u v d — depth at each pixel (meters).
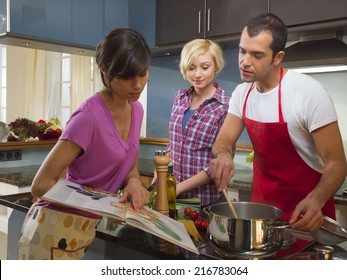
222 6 2.65
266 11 2.43
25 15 2.41
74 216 1.08
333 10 2.16
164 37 3.02
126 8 2.99
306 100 1.36
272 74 1.42
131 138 1.22
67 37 2.65
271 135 1.49
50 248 1.09
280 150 1.50
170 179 1.35
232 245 0.93
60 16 2.61
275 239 0.93
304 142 1.45
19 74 5.52
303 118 1.38
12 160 3.06
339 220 2.07
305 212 1.08
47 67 5.09
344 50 2.25
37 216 1.12
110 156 1.15
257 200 1.66
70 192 0.98
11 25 2.35
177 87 3.38
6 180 2.65
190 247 0.88
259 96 1.50
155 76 3.55
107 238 1.15
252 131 1.56
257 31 1.28
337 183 1.23
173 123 2.00
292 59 2.34
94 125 1.09
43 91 5.15
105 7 2.87
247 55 1.31
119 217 0.87
